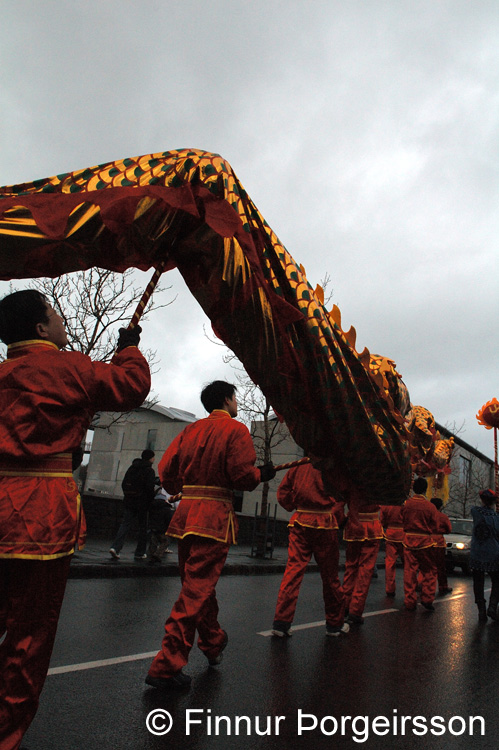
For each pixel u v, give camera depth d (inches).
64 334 90.3
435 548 380.5
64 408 79.4
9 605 77.9
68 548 79.7
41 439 78.1
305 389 127.3
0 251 93.3
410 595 296.8
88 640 169.3
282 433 850.8
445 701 140.3
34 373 78.1
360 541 239.8
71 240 96.1
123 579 309.4
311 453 138.5
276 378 125.7
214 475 142.1
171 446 158.1
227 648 175.0
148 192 97.8
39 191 102.1
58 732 102.3
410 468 158.9
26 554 74.7
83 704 116.3
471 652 199.5
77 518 82.9
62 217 92.9
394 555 368.2
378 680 152.6
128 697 122.5
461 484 1576.0
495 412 309.1
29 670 76.6
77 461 134.0
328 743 109.9
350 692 140.5
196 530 137.0
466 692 149.6
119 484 1305.4
